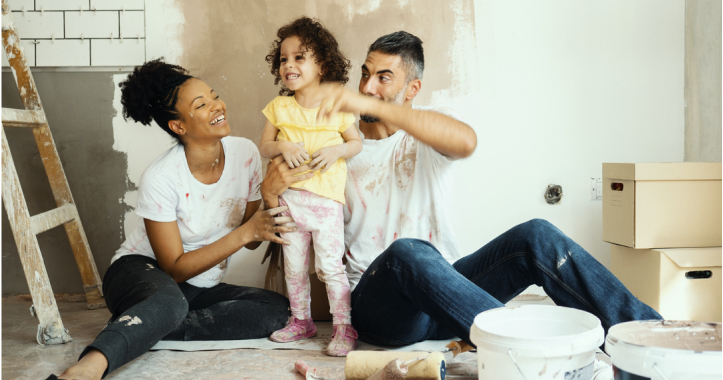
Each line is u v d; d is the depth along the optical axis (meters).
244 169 2.14
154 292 1.73
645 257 2.26
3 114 2.31
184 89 1.93
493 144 2.82
